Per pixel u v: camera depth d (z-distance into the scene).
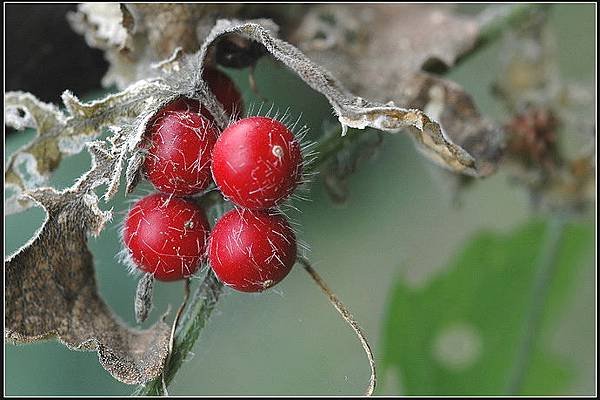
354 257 0.37
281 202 0.24
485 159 0.27
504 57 0.30
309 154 0.25
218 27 0.25
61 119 0.25
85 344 0.24
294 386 0.35
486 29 0.29
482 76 0.32
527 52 0.30
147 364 0.24
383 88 0.28
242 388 0.34
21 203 0.25
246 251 0.24
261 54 0.26
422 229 0.34
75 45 0.28
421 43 0.28
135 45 0.27
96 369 0.33
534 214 0.31
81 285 0.25
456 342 0.31
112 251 0.31
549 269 0.31
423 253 0.32
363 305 0.36
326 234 0.36
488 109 0.32
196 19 0.27
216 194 0.25
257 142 0.23
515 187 0.30
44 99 0.28
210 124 0.24
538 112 0.30
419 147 0.25
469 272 0.31
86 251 0.25
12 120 0.25
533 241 0.31
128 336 0.25
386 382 0.31
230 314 0.35
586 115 0.30
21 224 0.31
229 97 0.25
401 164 0.35
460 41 0.28
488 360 0.31
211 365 0.35
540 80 0.30
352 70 0.28
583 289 0.31
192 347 0.25
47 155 0.25
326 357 0.35
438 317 0.31
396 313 0.31
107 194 0.24
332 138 0.26
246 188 0.23
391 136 0.34
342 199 0.28
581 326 0.31
